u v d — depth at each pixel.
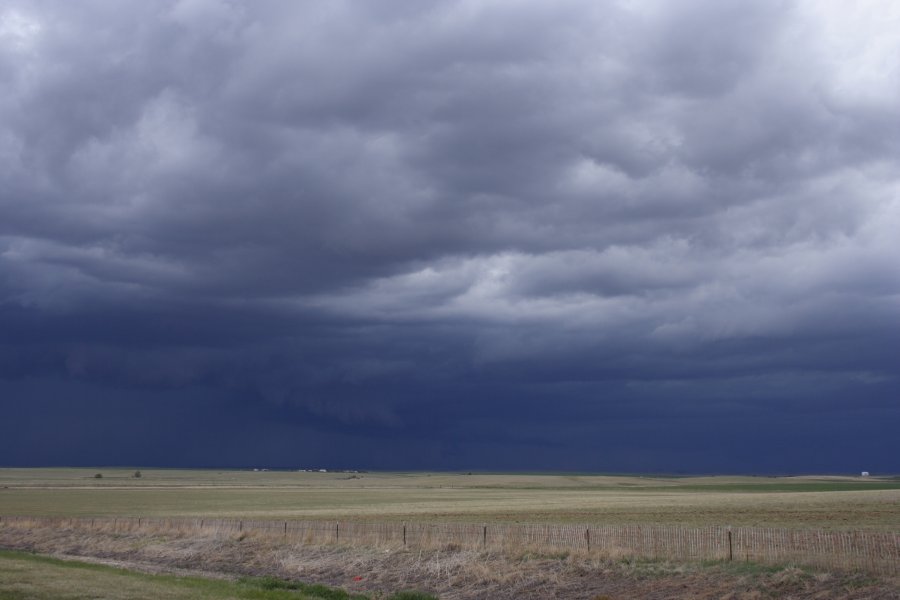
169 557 53.03
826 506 87.62
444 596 37.50
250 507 111.38
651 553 38.72
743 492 168.00
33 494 155.75
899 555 31.66
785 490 184.25
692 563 35.88
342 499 139.62
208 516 86.75
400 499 139.12
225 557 51.09
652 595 33.28
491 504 113.00
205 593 29.31
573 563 38.81
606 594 34.31
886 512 75.19
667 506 96.75
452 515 82.00
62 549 59.88
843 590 29.52
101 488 193.25
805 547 34.97
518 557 41.28
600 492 181.88
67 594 26.50
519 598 35.88
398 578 41.66
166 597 27.31
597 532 42.94
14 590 26.70
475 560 41.72
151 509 106.62
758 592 31.06
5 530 71.62
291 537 54.06
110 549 58.09
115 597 26.52
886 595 28.19
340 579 43.31
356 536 51.81
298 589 35.38
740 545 36.91
